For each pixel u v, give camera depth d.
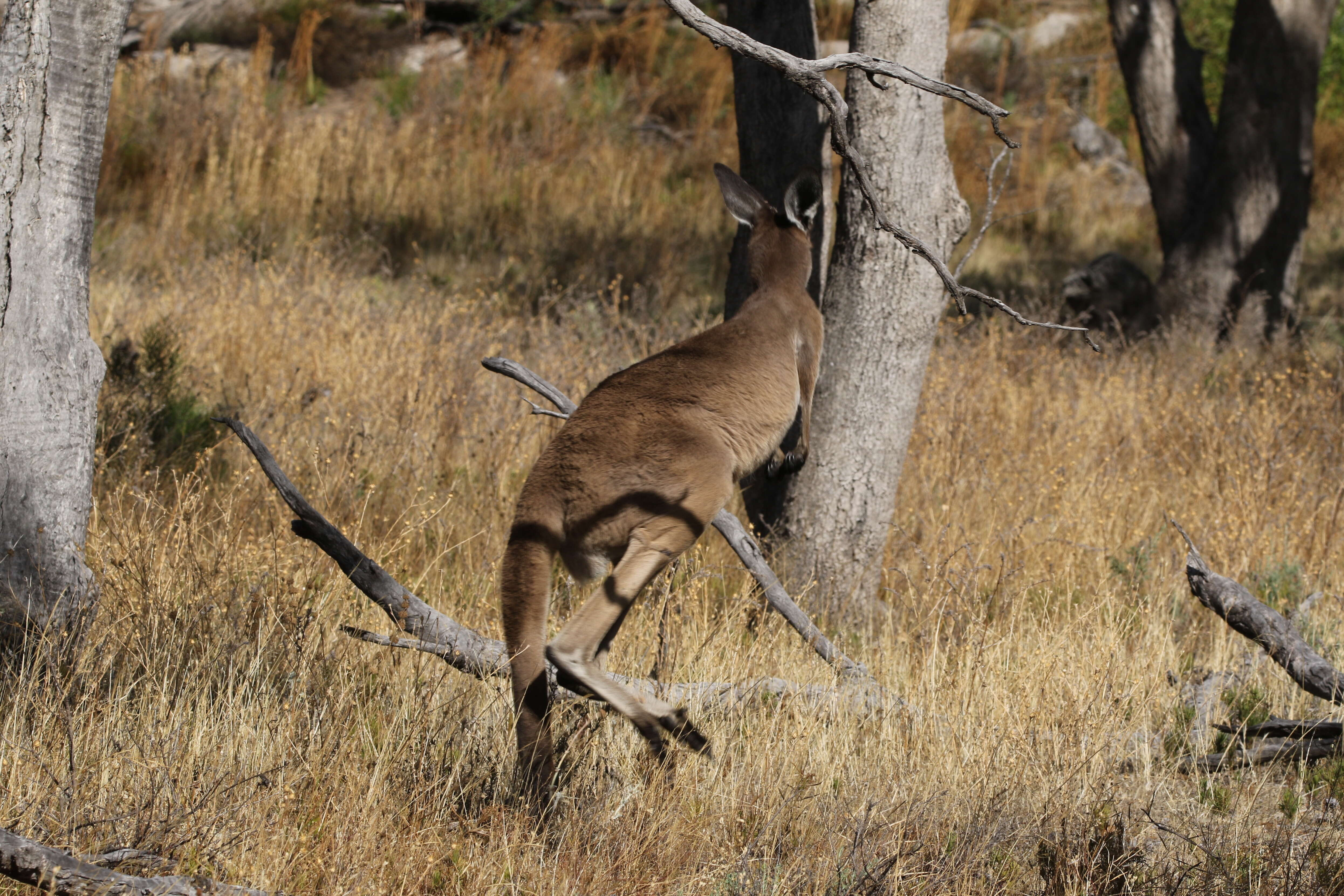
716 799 9.07
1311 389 20.70
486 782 8.98
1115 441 18.89
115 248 28.80
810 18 14.15
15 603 9.52
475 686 10.27
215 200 31.95
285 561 11.80
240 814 7.84
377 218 32.28
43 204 9.68
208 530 12.89
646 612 12.06
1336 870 8.62
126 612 10.76
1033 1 54.84
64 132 9.72
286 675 9.84
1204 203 29.36
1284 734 10.95
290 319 21.31
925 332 13.50
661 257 31.50
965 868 8.16
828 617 13.66
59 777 8.05
